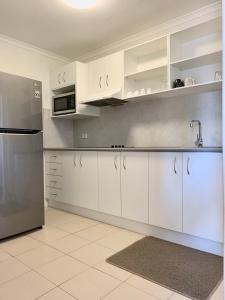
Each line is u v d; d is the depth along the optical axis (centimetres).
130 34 318
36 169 258
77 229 262
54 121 385
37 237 240
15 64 334
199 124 266
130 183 248
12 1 242
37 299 145
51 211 333
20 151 244
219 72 244
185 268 179
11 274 173
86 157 293
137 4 251
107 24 292
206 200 196
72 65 340
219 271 174
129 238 236
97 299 144
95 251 208
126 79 302
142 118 318
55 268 180
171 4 253
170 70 257
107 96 291
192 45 271
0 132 231
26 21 282
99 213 288
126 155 250
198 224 202
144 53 306
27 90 248
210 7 255
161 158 223
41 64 366
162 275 170
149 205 234
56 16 272
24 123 246
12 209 237
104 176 273
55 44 346
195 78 267
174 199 215
